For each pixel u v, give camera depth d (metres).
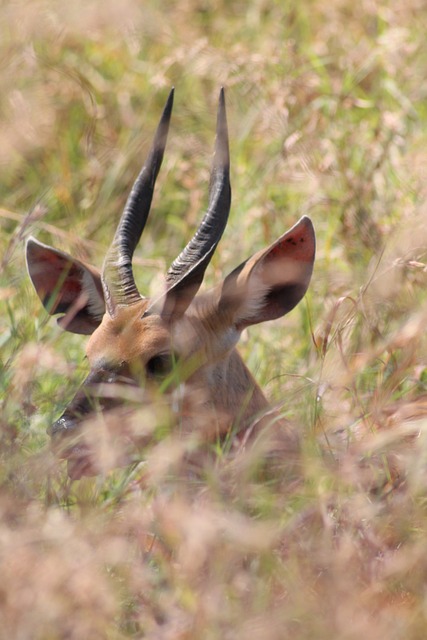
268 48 17.58
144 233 15.72
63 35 17.25
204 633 8.11
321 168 14.62
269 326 13.23
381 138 15.21
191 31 18.45
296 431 10.49
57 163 16.45
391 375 11.20
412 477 9.42
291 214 14.77
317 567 8.72
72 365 11.42
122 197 16.05
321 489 9.33
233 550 8.58
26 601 7.99
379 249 13.38
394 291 11.99
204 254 10.52
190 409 10.33
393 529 9.20
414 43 17.02
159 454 9.45
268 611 8.32
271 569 8.57
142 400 9.97
